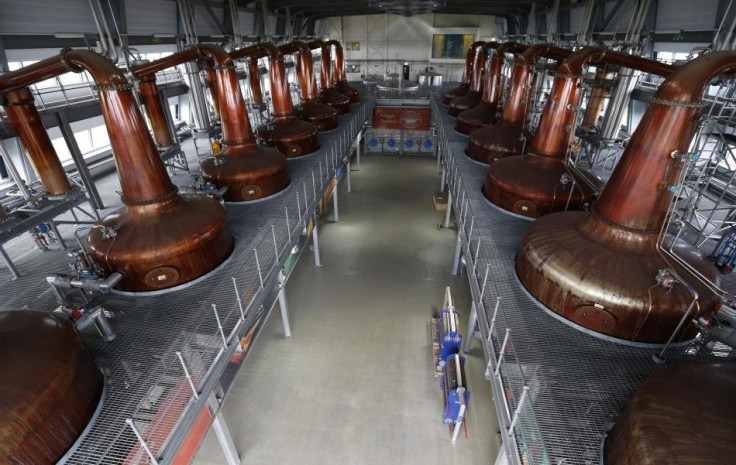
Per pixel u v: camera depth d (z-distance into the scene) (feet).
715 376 11.90
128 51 38.27
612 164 43.73
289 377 28.50
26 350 13.38
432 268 41.88
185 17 47.11
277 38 80.84
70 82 52.90
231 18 59.21
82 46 37.37
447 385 25.54
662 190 16.22
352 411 26.05
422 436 24.57
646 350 16.83
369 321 33.99
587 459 12.73
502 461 17.01
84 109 43.55
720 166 34.22
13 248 37.45
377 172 71.67
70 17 34.73
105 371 16.31
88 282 18.83
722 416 10.55
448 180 45.75
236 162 31.50
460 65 110.42
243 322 19.24
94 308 18.85
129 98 19.77
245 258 24.38
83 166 44.32
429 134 81.51
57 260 24.75
